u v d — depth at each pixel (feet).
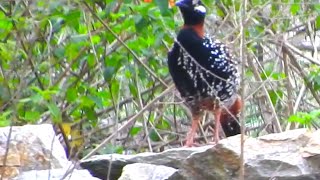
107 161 26.61
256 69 43.75
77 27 39.22
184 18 34.04
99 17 38.91
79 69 44.65
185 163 24.02
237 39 37.42
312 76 44.60
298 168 23.09
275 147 23.98
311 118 28.68
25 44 39.24
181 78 33.86
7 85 36.06
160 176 24.61
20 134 26.02
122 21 40.55
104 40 41.68
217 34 43.14
